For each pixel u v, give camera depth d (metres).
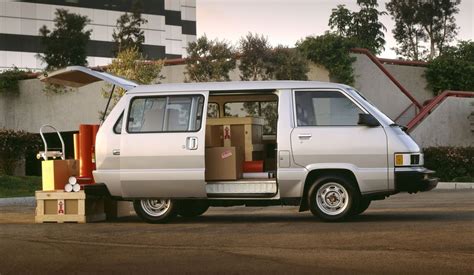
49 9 69.38
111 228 11.46
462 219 11.66
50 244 9.49
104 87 27.23
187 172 11.85
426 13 54.06
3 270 7.55
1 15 67.31
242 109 13.19
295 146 11.60
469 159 25.91
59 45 42.47
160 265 7.67
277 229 10.64
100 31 71.25
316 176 11.68
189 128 11.96
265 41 25.23
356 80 27.45
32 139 28.31
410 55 54.75
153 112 12.16
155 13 74.56
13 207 18.11
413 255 7.97
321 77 26.91
